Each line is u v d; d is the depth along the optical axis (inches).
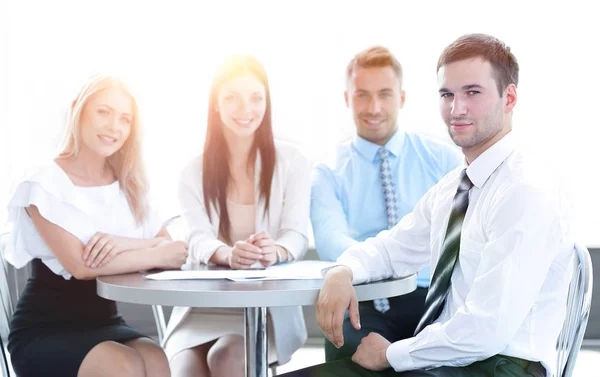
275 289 71.6
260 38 159.2
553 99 159.0
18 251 93.7
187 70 158.6
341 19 158.6
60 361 86.4
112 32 160.2
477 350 65.3
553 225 66.5
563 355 72.2
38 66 162.2
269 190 110.7
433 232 78.7
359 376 71.2
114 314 95.7
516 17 157.5
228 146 110.7
